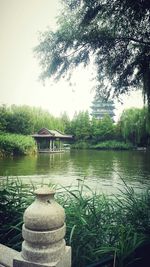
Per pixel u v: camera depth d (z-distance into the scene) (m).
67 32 5.45
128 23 4.76
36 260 1.19
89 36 5.17
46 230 1.20
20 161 13.73
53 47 5.72
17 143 14.34
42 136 14.25
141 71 4.90
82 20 5.18
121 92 5.44
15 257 1.26
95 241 2.01
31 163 12.96
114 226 2.19
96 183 7.21
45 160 14.02
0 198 2.33
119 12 4.70
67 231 1.97
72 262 1.83
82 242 1.94
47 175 9.12
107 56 5.30
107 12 4.79
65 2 5.42
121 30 4.96
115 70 5.30
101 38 5.08
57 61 5.73
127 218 2.41
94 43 5.25
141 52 4.97
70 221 2.03
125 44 5.07
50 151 14.91
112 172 8.66
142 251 1.99
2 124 13.70
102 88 5.61
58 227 1.24
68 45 5.53
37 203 1.25
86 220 2.12
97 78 5.59
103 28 5.16
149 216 2.37
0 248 1.57
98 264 1.65
